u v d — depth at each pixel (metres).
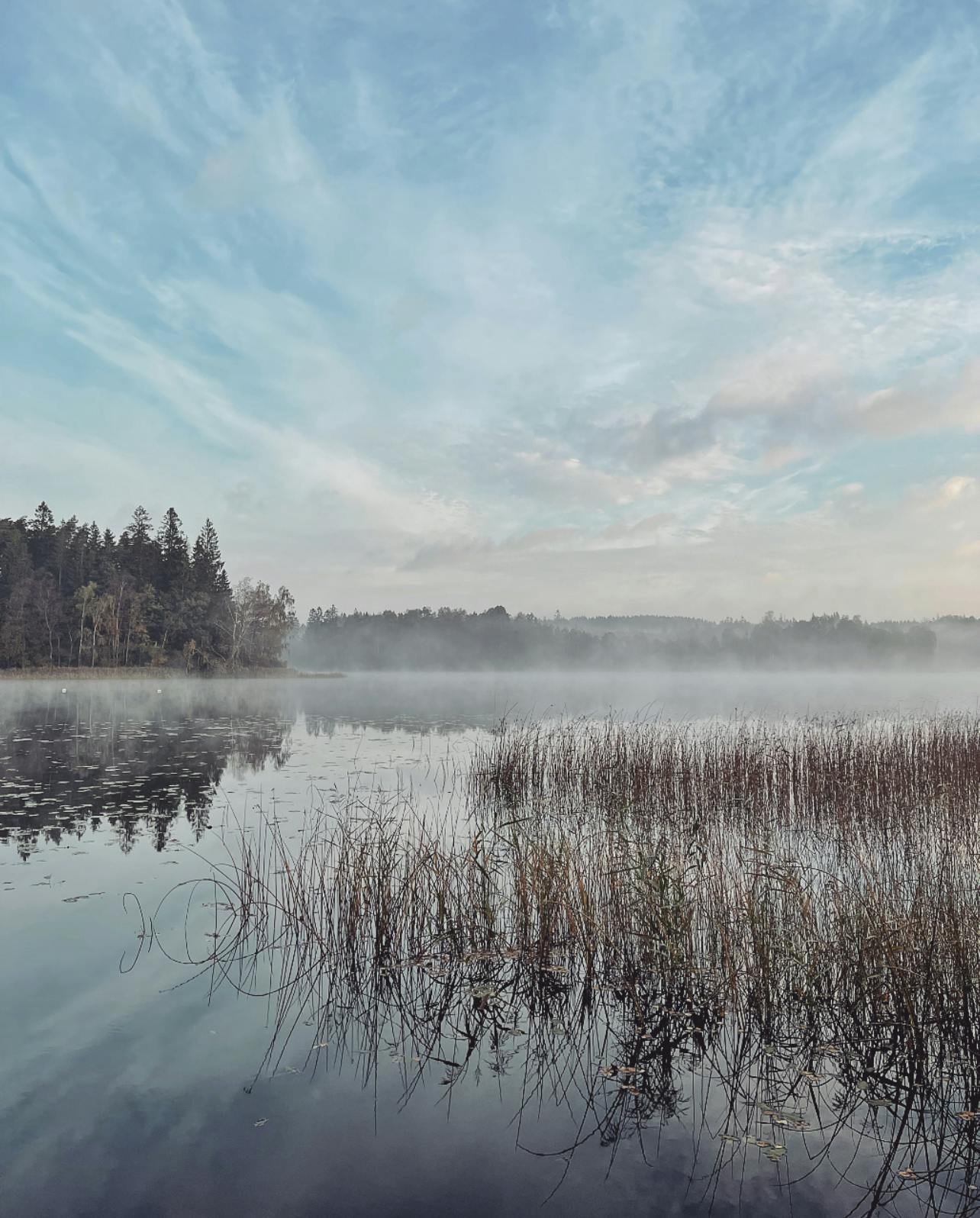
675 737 17.31
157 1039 5.54
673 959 6.27
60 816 12.79
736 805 13.44
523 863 8.18
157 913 8.13
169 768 18.23
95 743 23.38
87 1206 3.83
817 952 6.10
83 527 95.94
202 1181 4.01
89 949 7.17
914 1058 5.19
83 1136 4.39
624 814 9.52
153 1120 4.55
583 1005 6.20
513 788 15.03
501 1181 4.03
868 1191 3.97
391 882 8.02
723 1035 5.69
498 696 53.28
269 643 101.25
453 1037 5.64
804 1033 5.68
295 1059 5.29
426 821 12.38
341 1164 4.17
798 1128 4.55
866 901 6.51
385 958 7.07
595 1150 4.32
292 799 14.30
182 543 96.69
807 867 7.96
